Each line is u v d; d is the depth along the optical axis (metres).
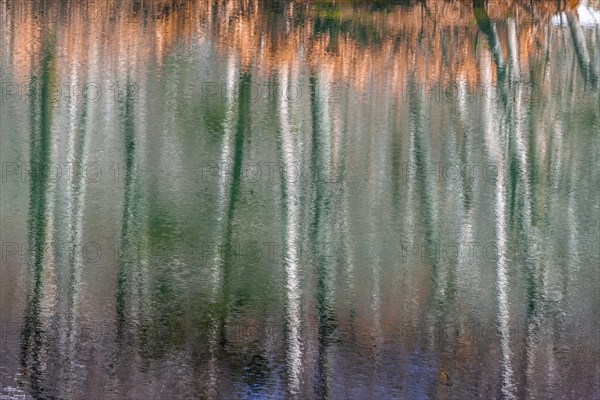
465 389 9.63
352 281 12.18
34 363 9.80
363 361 10.09
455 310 11.43
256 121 16.92
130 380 9.49
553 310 11.51
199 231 13.58
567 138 16.95
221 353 10.10
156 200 14.46
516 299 11.80
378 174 15.74
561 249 13.46
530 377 9.76
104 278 11.94
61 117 16.73
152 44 19.06
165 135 16.34
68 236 13.30
